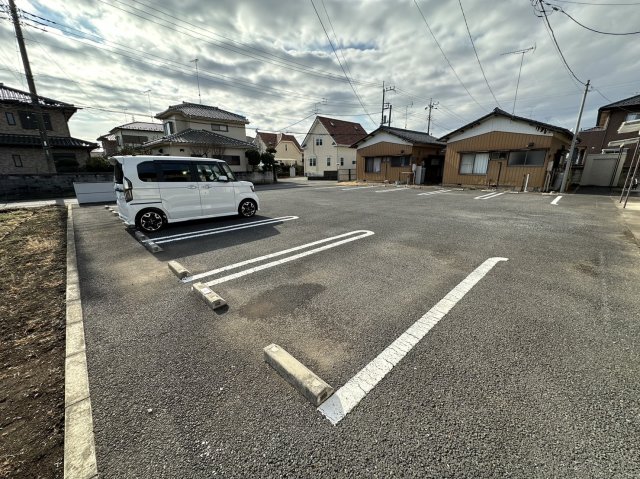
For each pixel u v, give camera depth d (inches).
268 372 72.8
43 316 101.7
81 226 252.7
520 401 62.3
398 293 115.0
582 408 60.4
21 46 508.4
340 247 177.5
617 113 645.3
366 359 76.7
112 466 50.4
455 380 68.6
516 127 538.9
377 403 62.4
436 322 93.7
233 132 935.0
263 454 52.2
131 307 106.9
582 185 632.4
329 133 1109.1
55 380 71.5
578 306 102.7
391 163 772.0
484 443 53.0
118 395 66.2
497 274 132.7
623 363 73.9
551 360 75.2
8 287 125.5
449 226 233.6
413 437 54.5
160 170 218.8
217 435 55.9
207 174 242.7
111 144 1350.9
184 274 134.5
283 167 1370.6
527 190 538.3
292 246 181.2
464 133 618.2
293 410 61.2
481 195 473.4
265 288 121.6
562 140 554.3
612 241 185.9
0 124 677.3
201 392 66.7
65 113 762.8
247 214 273.7
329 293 115.8
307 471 49.0
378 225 238.8
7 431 57.3
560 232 210.8
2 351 82.5
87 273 140.7
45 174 548.4
